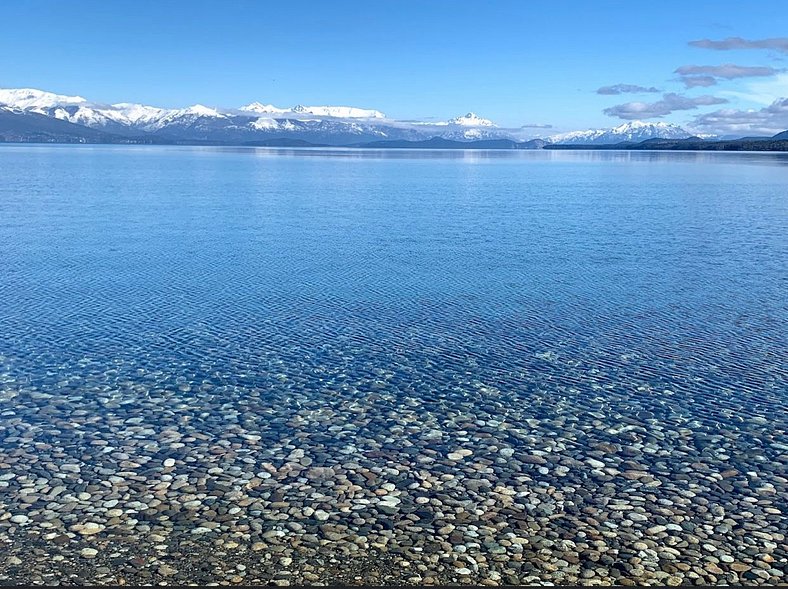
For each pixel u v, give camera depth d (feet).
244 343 68.23
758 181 317.83
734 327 74.90
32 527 35.68
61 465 42.78
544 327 74.69
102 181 290.76
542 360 64.28
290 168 443.32
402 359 64.23
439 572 32.65
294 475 42.04
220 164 493.77
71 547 33.99
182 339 69.10
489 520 37.29
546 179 344.90
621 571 33.04
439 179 339.77
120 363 62.03
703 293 90.17
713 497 40.34
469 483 41.45
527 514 38.01
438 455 45.24
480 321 76.79
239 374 59.82
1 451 44.55
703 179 338.54
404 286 93.30
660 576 32.71
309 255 116.37
